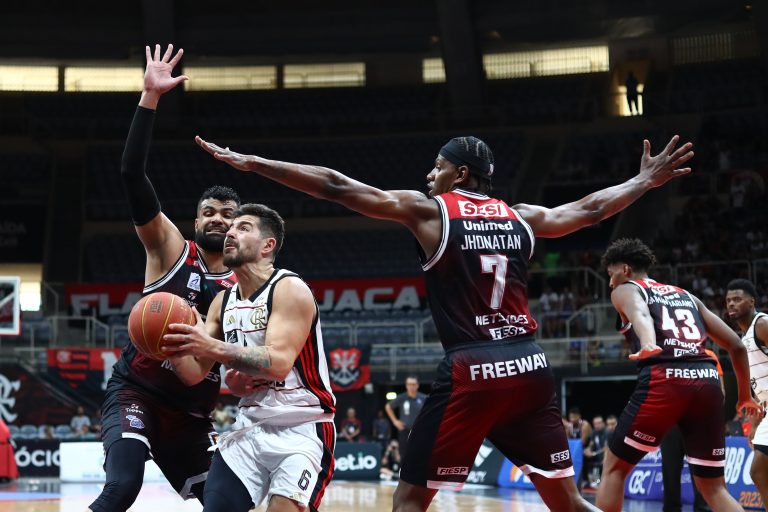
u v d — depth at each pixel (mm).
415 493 3957
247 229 4031
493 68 31047
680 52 29609
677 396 5527
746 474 9398
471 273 3902
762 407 6504
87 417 18609
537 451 3957
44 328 22344
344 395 19969
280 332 3803
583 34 28141
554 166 27078
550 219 4238
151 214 4613
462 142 4152
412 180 27484
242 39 28375
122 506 4316
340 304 23938
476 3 26984
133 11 28047
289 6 27938
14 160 28875
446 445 3887
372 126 29281
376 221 27125
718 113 26906
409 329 21625
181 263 4738
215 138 29234
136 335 3740
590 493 12633
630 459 5629
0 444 15953
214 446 4543
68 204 27922
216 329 4133
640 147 26500
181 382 4625
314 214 27500
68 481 16453
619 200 4332
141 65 31312
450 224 3926
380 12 27844
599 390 23594
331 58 31281
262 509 9562
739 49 29172
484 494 12211
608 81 29734
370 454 17656
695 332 5703
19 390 19391
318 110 30250
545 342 20062
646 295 5734
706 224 23438
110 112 29984
